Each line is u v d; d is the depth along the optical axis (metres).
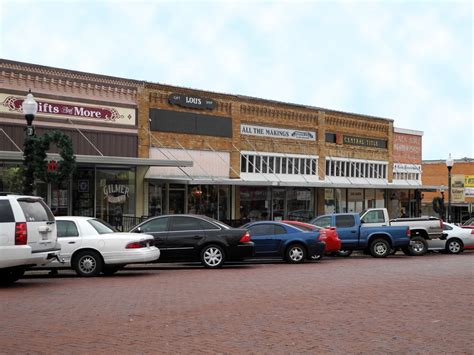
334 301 12.17
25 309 11.17
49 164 19.39
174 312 10.88
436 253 28.38
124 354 7.85
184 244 19.31
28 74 24.77
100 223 17.77
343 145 40.53
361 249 25.06
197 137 31.20
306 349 8.14
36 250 14.16
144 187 28.50
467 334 9.14
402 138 45.91
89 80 26.77
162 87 29.58
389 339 8.78
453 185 54.94
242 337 8.86
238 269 19.17
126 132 27.98
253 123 34.31
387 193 44.09
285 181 35.66
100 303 11.88
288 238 21.66
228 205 32.84
